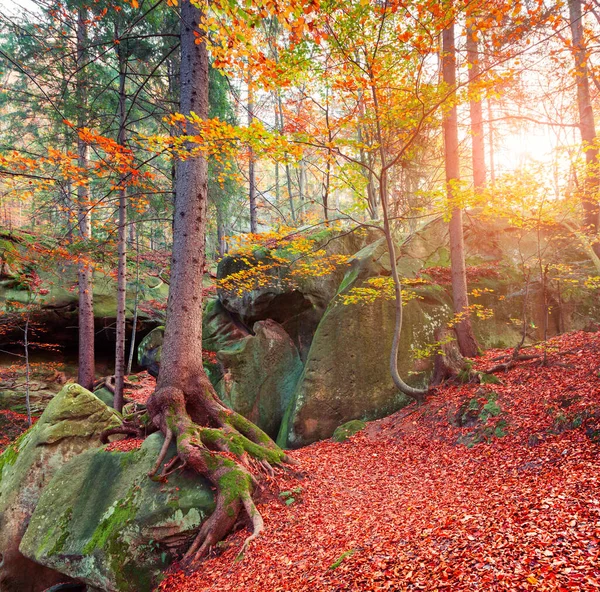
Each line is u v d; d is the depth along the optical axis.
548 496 5.36
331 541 6.32
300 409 13.04
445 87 9.86
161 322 23.67
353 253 16.95
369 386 13.16
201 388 9.92
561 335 13.05
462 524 5.33
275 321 16.33
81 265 16.34
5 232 18.95
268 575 5.90
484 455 8.02
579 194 10.72
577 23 12.66
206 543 7.25
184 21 9.99
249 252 13.73
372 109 10.91
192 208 10.23
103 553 7.45
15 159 8.06
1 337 19.06
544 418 8.02
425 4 7.55
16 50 14.91
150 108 18.16
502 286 14.88
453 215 12.43
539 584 3.62
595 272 14.38
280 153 8.85
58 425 10.44
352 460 10.06
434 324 14.10
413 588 4.20
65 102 14.73
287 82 8.36
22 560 9.03
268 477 8.66
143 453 8.98
